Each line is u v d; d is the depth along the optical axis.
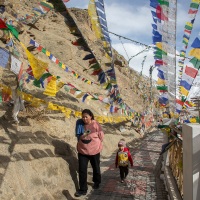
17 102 5.13
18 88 4.96
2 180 4.56
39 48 4.59
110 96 7.09
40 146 6.21
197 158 3.81
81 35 4.74
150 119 22.05
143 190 6.43
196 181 3.79
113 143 12.28
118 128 15.45
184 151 4.44
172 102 5.57
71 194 5.86
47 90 4.68
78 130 6.29
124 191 6.34
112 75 6.23
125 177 7.05
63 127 8.26
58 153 6.67
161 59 5.12
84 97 6.39
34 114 7.25
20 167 5.14
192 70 4.88
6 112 6.20
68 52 16.47
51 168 5.91
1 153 5.06
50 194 5.35
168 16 4.72
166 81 5.39
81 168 6.00
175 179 6.02
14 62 3.88
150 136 20.48
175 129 5.75
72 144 7.98
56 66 13.62
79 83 13.84
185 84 5.03
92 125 6.31
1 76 7.27
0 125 5.75
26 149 5.72
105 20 5.18
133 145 14.34
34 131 6.59
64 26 22.22
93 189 6.41
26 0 16.94
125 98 24.95
